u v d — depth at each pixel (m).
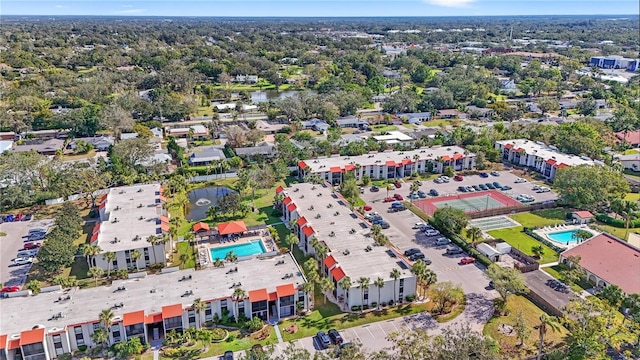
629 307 91.88
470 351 74.06
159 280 99.50
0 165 150.00
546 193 162.75
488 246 120.50
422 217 142.75
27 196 147.50
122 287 96.75
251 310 93.12
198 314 90.81
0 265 115.19
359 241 115.44
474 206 151.25
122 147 173.25
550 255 119.88
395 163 176.12
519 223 139.50
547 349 85.00
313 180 156.50
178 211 147.12
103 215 134.62
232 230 128.38
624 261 108.25
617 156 193.62
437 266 114.88
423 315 96.38
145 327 87.25
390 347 85.94
